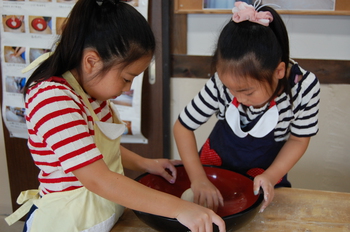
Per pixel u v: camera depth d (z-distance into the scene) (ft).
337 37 5.35
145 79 5.86
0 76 6.13
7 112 6.28
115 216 2.87
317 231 2.70
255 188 3.01
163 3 5.46
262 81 2.89
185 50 5.82
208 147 4.18
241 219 2.52
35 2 5.60
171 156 6.44
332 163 5.96
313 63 5.49
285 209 3.01
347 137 5.75
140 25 2.61
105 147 2.92
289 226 2.77
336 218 2.87
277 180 3.22
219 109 3.67
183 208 2.46
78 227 2.66
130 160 3.56
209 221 2.40
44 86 2.47
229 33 2.92
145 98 5.95
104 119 3.11
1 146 6.81
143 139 6.16
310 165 6.06
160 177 3.48
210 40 5.71
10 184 6.90
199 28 5.71
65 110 2.36
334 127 5.77
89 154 2.34
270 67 2.87
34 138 2.63
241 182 3.35
